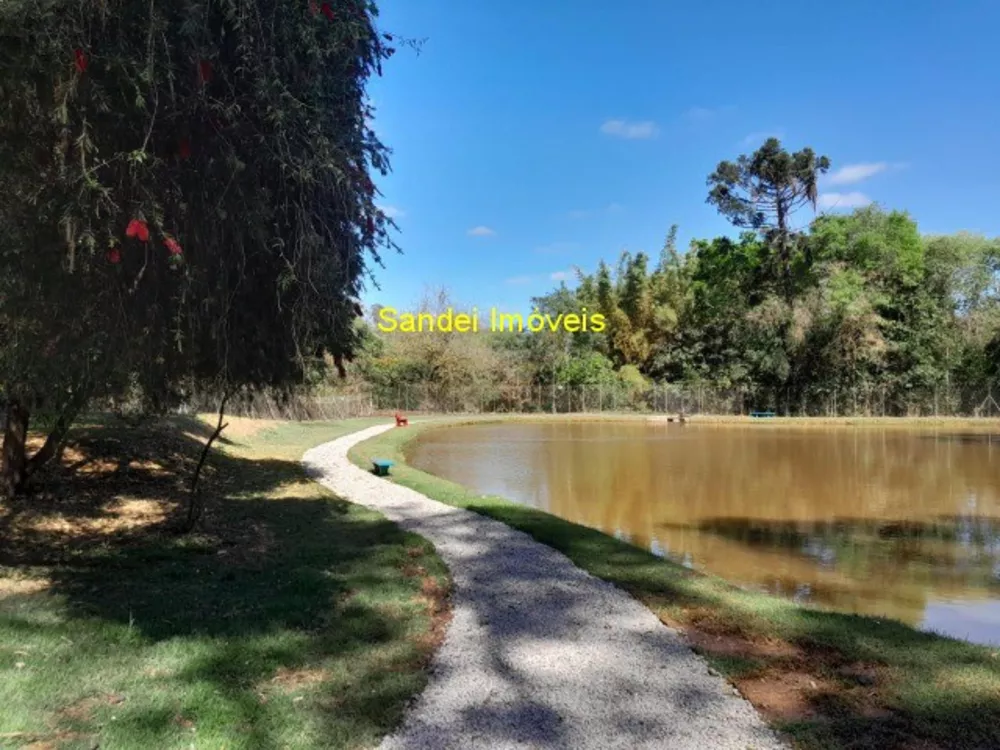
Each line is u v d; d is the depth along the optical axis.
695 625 5.10
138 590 5.59
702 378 42.62
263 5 4.17
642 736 3.45
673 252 47.31
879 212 42.12
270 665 4.10
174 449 13.37
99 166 3.64
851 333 37.25
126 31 3.81
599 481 16.25
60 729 3.22
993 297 40.41
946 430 30.91
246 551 7.29
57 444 9.34
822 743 3.35
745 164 39.28
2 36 3.50
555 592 5.94
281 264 4.80
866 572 8.60
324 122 4.59
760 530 11.06
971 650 4.60
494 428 33.09
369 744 3.31
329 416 34.69
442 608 5.53
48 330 4.72
